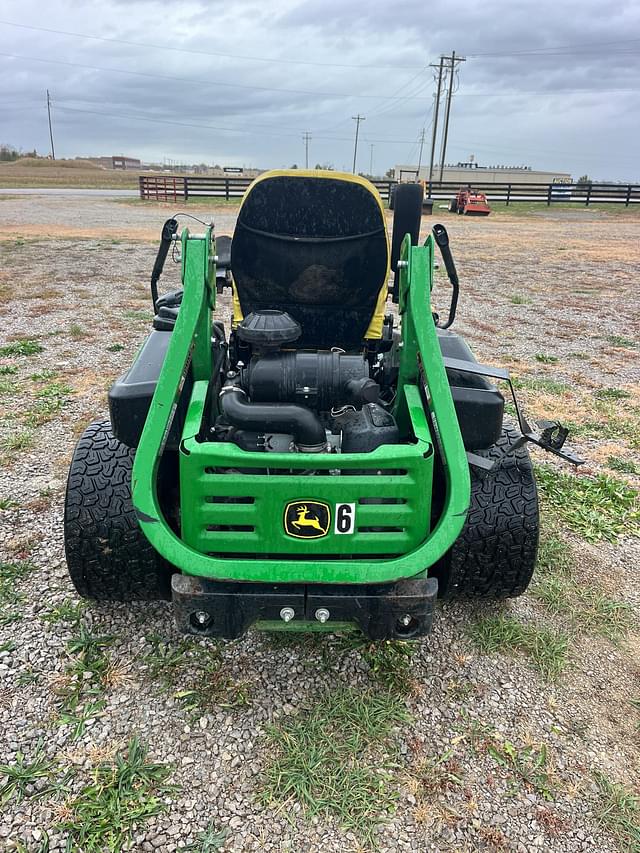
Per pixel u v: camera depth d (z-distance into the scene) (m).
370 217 3.14
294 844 2.09
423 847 2.10
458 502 2.38
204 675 2.72
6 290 10.09
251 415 2.57
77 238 16.73
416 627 2.45
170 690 2.64
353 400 2.80
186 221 20.58
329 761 2.37
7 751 2.35
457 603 3.22
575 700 2.70
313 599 2.35
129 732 2.45
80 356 6.75
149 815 2.15
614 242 19.02
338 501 2.31
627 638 3.05
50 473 4.24
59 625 2.95
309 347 3.62
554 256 16.09
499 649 2.94
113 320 8.34
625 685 2.79
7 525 3.65
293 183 3.07
